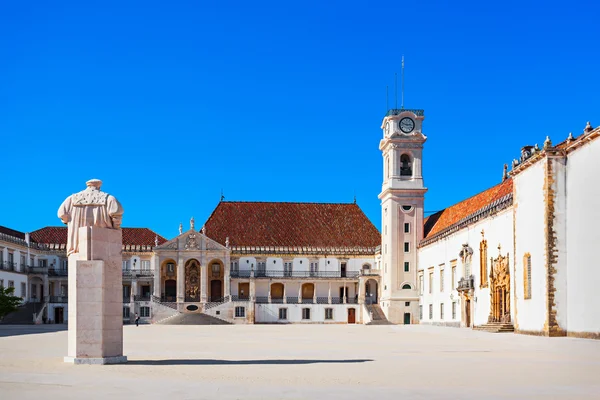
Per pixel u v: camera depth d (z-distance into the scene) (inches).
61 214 1197.1
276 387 888.3
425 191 4611.2
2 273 4411.9
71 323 1195.9
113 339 1204.5
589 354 1483.8
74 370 1073.5
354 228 5472.4
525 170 2544.3
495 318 3031.5
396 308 4562.0
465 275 3533.5
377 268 5201.8
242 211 5457.7
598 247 2169.0
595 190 2188.7
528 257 2522.1
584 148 2242.9
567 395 823.7
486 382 948.6
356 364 1221.7
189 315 4766.2
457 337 2393.0
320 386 900.6
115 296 1207.6
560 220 2320.4
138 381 941.8
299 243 5319.9
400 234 4606.3
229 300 4968.0
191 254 5029.5
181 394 822.5
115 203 1187.3
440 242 4042.8
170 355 1430.9
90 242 1179.3
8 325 4212.6
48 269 4980.3
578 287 2251.5
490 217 3144.7
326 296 5241.1
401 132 4618.6
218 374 1035.3
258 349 1667.1
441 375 1035.9
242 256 5211.6
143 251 5187.0
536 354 1487.5
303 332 2999.5
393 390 862.5
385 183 4761.3
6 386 888.3
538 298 2405.3
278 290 5270.7
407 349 1681.8
